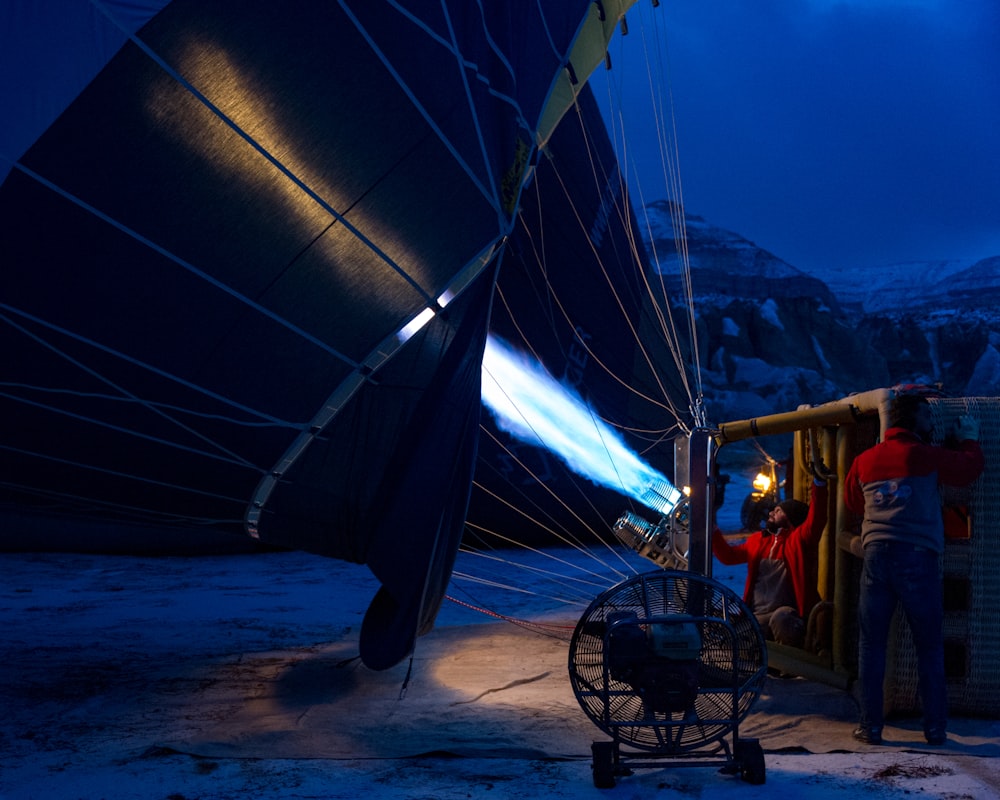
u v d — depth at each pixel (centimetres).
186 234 459
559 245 1176
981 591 471
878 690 429
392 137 477
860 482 454
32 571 1001
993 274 11150
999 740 433
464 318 527
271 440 518
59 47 429
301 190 468
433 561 490
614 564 1078
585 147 1264
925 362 6962
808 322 5703
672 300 5509
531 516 1152
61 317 462
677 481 567
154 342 476
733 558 588
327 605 832
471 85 497
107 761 411
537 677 562
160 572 1014
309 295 489
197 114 444
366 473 527
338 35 458
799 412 510
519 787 369
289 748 428
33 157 431
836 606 507
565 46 613
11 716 489
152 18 431
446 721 473
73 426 503
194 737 448
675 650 376
